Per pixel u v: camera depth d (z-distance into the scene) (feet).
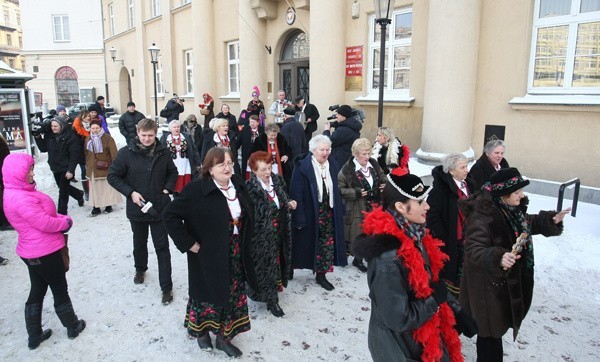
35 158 40.83
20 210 11.43
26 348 12.34
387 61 35.47
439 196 12.72
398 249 7.54
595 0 24.13
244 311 12.10
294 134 26.27
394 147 20.10
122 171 14.98
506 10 26.99
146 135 14.88
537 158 26.43
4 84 37.58
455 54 27.84
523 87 26.84
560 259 17.29
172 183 15.43
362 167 16.79
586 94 24.62
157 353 12.03
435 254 8.10
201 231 11.23
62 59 109.91
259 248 13.38
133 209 15.33
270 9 45.73
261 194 13.34
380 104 24.41
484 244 9.34
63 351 12.18
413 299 7.43
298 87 46.03
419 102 33.01
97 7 107.04
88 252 19.84
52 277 12.19
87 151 25.52
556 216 10.23
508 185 9.59
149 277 17.07
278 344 12.41
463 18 27.50
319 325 13.43
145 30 74.64
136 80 83.41
